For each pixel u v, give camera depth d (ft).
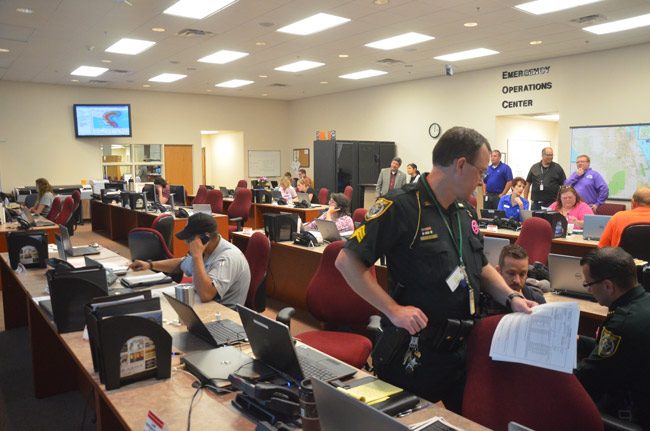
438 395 5.52
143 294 6.45
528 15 19.43
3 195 31.17
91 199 33.94
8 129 36.24
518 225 18.03
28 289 10.03
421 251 5.29
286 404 4.67
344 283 9.86
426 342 5.37
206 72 32.91
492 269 5.86
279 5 18.51
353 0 17.81
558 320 4.60
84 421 9.38
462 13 19.29
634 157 24.26
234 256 9.75
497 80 30.04
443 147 5.23
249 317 5.59
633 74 24.07
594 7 18.44
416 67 30.63
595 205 21.01
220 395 5.30
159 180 30.32
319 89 40.70
